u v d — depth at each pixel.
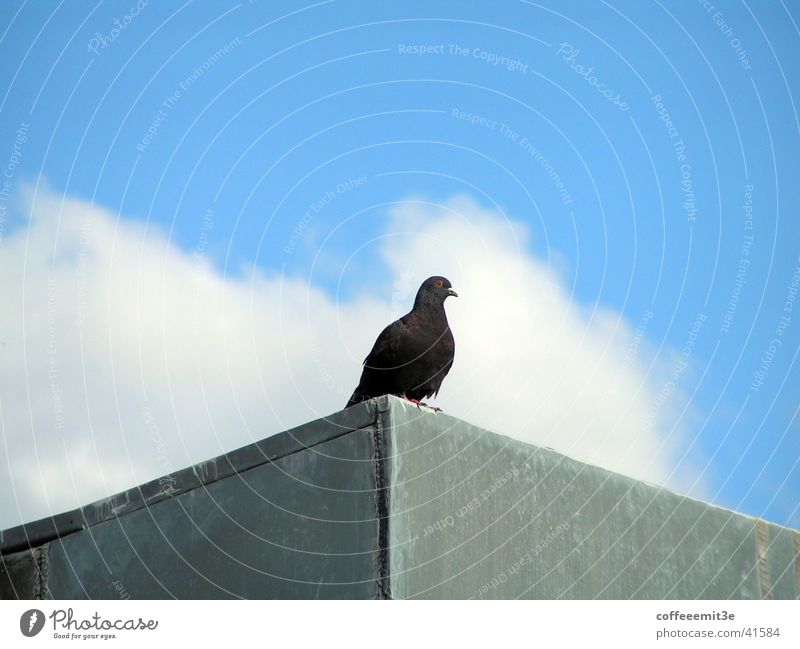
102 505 9.84
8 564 10.04
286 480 8.91
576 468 9.64
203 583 9.07
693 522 10.28
